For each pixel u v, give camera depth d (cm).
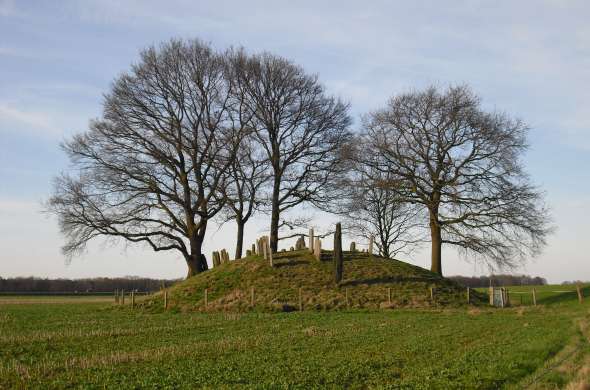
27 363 1966
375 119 5303
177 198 5291
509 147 4794
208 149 5375
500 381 1555
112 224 5106
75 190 5034
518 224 4722
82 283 10250
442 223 5109
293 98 5453
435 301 4412
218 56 5328
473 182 4934
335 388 1510
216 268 5288
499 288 4784
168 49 5200
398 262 5391
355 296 4403
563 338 2378
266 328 2980
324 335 2608
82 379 1670
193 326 3109
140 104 5059
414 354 2023
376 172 5306
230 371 1748
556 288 7150
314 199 5641
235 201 5616
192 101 5341
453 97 4978
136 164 5131
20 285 9819
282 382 1577
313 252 5378
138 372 1752
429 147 5147
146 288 10569
